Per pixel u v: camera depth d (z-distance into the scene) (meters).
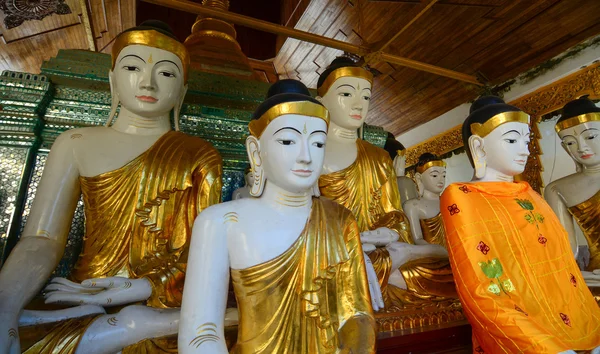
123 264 2.65
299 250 1.92
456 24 6.78
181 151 2.91
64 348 1.94
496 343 2.19
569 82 6.57
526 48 6.91
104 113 3.42
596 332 2.38
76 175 2.71
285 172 1.93
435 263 3.35
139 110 2.92
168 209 2.79
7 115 3.04
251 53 9.31
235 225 1.90
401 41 7.39
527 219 2.60
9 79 3.05
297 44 8.25
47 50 7.41
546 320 2.26
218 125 3.84
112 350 2.05
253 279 1.84
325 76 3.87
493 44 7.05
